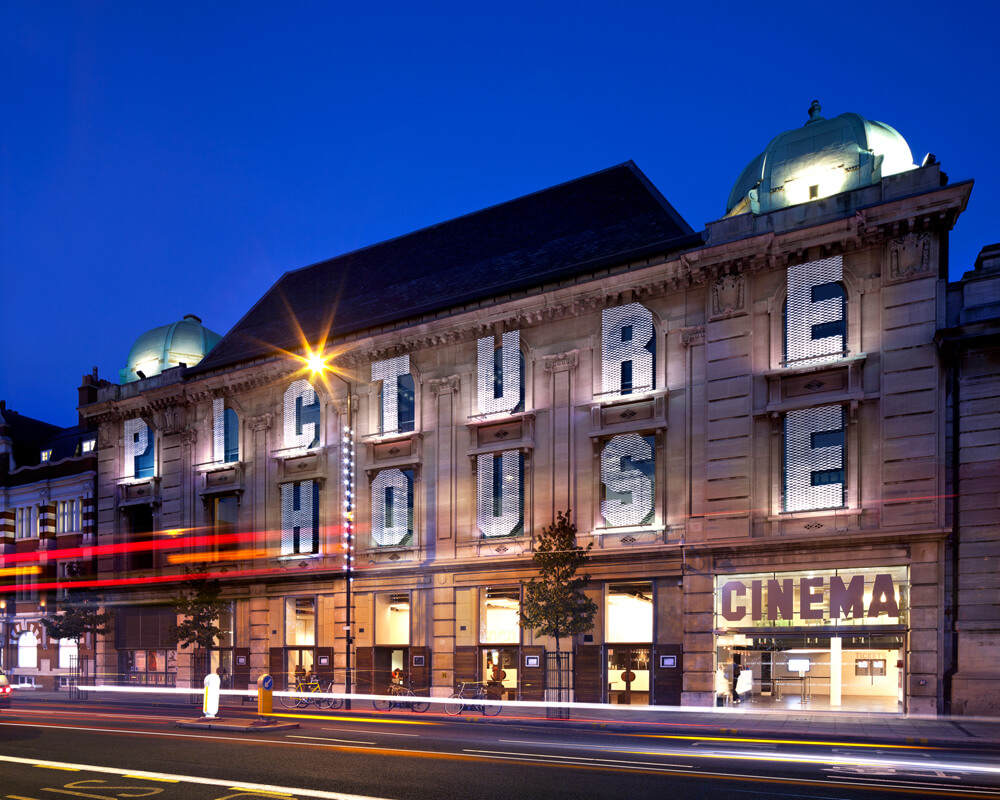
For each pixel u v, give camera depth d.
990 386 26.75
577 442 33.19
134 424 47.78
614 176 39.38
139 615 45.69
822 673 27.55
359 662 36.78
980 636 25.69
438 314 37.62
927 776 14.20
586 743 18.97
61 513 52.62
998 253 27.52
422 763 15.29
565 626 28.38
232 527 43.06
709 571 29.62
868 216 28.33
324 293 46.16
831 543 27.69
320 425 40.62
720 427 30.30
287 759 15.77
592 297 33.38
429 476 36.59
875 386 28.12
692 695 29.14
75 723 23.67
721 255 30.69
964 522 26.56
